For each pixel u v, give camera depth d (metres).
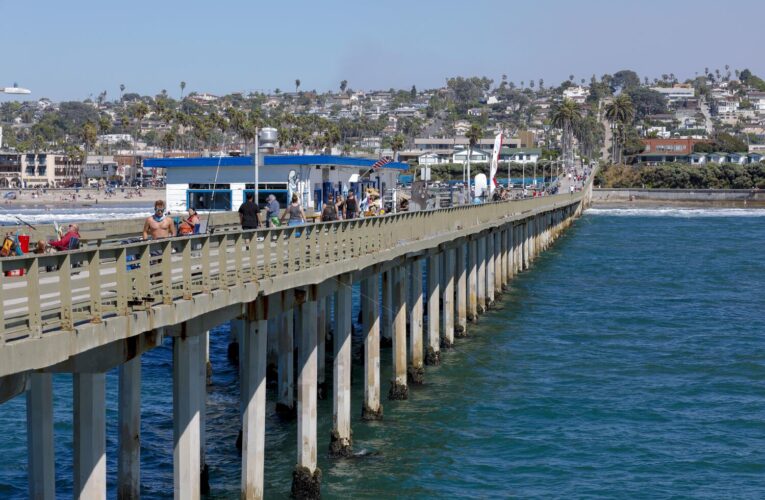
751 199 184.25
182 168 42.22
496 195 59.78
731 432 29.95
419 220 32.44
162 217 20.27
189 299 16.31
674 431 30.03
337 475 25.09
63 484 23.72
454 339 42.72
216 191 41.97
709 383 36.06
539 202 70.94
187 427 17.08
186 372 17.06
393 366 32.22
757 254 87.06
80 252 13.36
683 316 51.19
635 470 26.48
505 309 51.34
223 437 28.02
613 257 81.81
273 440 27.53
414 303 34.41
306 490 22.89
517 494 24.55
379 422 29.69
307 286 22.61
